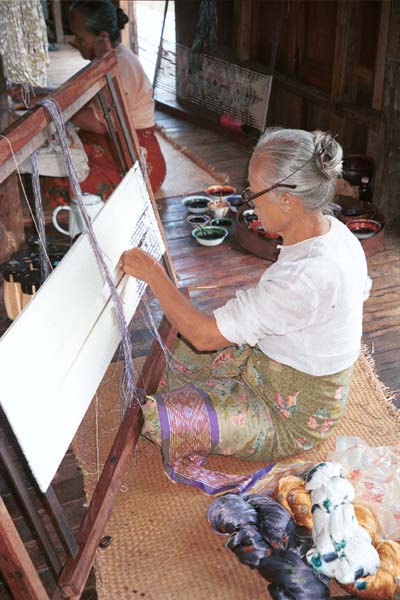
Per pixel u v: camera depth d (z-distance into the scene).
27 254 2.67
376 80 4.03
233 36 5.23
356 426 2.32
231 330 1.85
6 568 1.52
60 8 7.69
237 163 4.55
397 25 3.26
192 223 3.63
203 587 1.79
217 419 2.00
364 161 4.07
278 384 2.01
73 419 1.71
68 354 1.68
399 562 1.74
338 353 1.92
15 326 1.46
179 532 1.95
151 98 3.84
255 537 1.82
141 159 2.34
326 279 1.76
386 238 3.57
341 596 1.76
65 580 1.65
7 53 1.88
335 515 1.77
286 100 4.90
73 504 2.05
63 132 1.70
